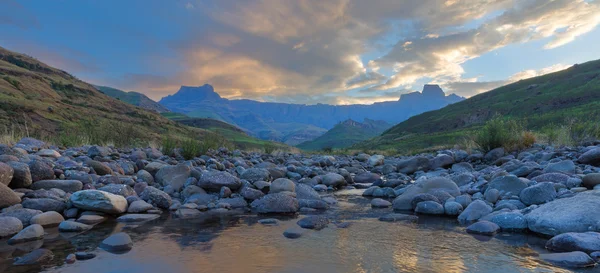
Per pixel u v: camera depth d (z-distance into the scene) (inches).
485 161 554.9
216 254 167.8
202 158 566.6
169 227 221.9
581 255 152.6
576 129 691.4
